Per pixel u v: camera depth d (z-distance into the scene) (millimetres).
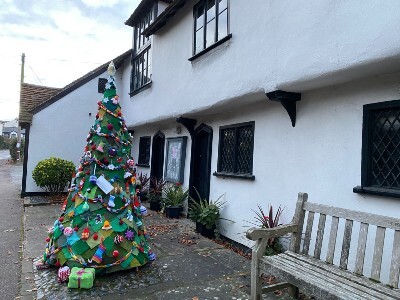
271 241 4766
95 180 4340
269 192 5453
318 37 3967
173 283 4078
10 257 5203
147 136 11719
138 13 10742
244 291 3891
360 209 3928
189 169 8531
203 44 6809
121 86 12961
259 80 4984
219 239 6613
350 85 4148
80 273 3852
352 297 2562
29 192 11617
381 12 3252
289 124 5121
